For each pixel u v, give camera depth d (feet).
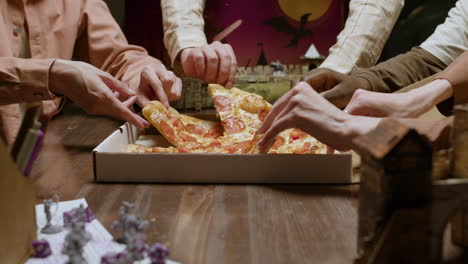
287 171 2.78
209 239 2.00
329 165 2.77
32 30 4.56
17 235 1.66
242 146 3.18
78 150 3.63
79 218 1.92
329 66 4.28
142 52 5.13
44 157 3.41
